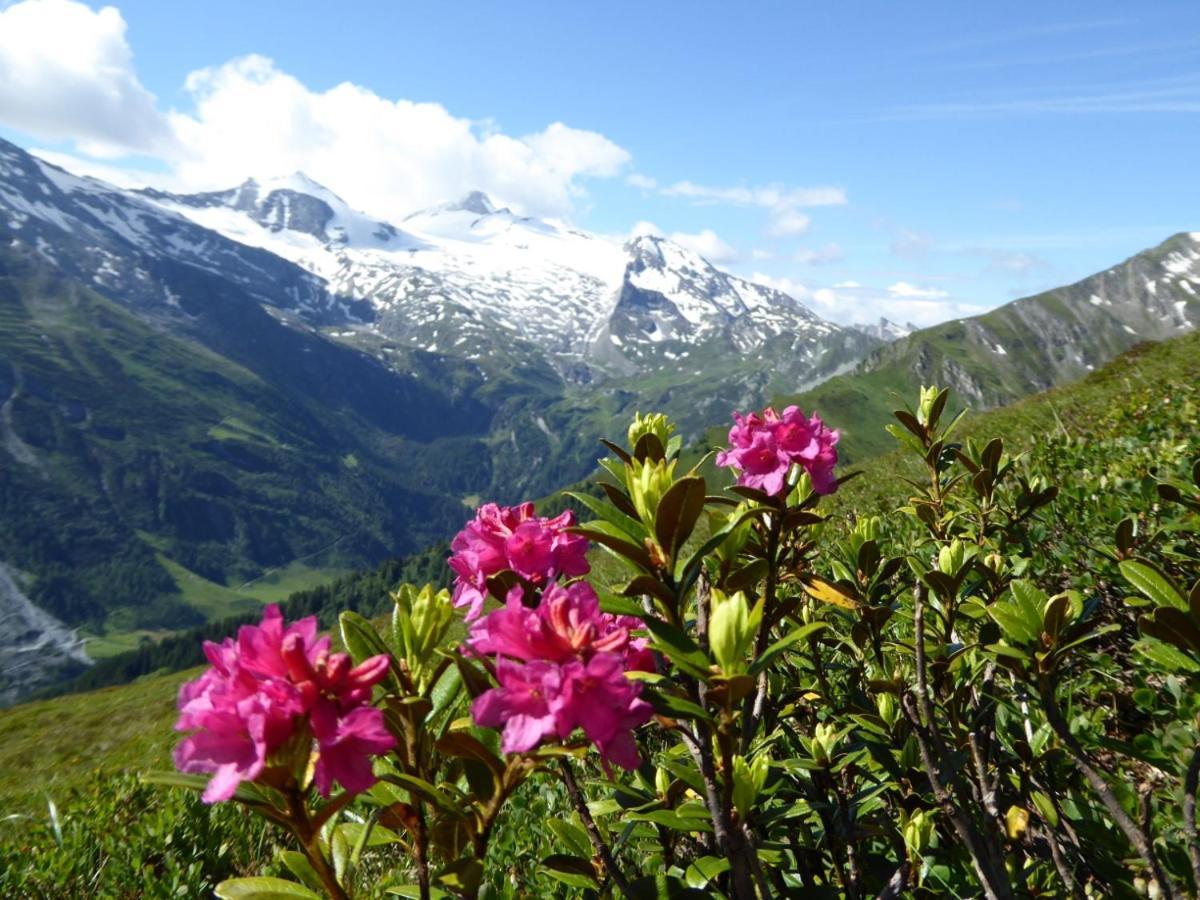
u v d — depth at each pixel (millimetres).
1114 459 5707
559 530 2041
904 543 4973
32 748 38469
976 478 3457
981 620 2639
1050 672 1800
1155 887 1973
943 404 3539
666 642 1625
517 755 1636
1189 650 1669
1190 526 3320
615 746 1442
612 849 2428
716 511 2309
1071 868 2195
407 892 1975
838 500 11172
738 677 1520
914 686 2596
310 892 1639
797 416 2279
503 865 3621
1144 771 2666
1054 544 4180
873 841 2580
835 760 2402
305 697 1294
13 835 6121
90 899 4574
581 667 1372
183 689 1403
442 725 1792
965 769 2445
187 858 4770
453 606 1989
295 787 1431
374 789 1774
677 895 1996
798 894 2166
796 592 3127
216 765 1320
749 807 1805
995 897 1770
